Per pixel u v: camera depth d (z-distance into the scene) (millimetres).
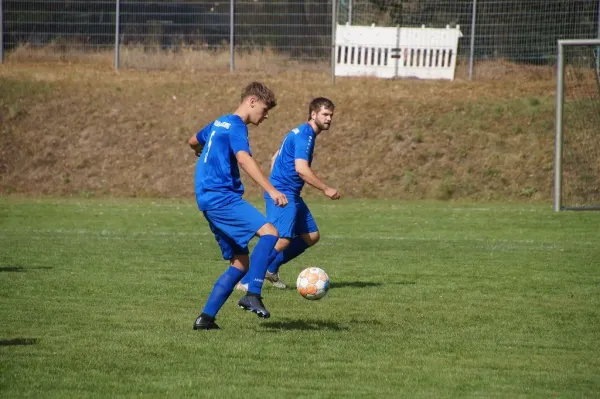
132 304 27734
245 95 23594
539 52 88000
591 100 82000
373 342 22453
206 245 44562
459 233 51156
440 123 79812
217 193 22891
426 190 73562
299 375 19000
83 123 82500
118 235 48844
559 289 31547
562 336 23516
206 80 89625
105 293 29766
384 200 72125
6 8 94000
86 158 78812
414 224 55656
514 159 75438
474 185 73562
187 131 81500
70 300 28297
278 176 31406
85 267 36156
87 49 95125
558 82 62219
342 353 21156
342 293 30656
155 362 19953
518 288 31797
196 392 17516
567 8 87062
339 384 18297
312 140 30844
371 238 48656
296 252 31891
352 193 73938
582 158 75125
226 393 17484
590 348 22094
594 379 19016
